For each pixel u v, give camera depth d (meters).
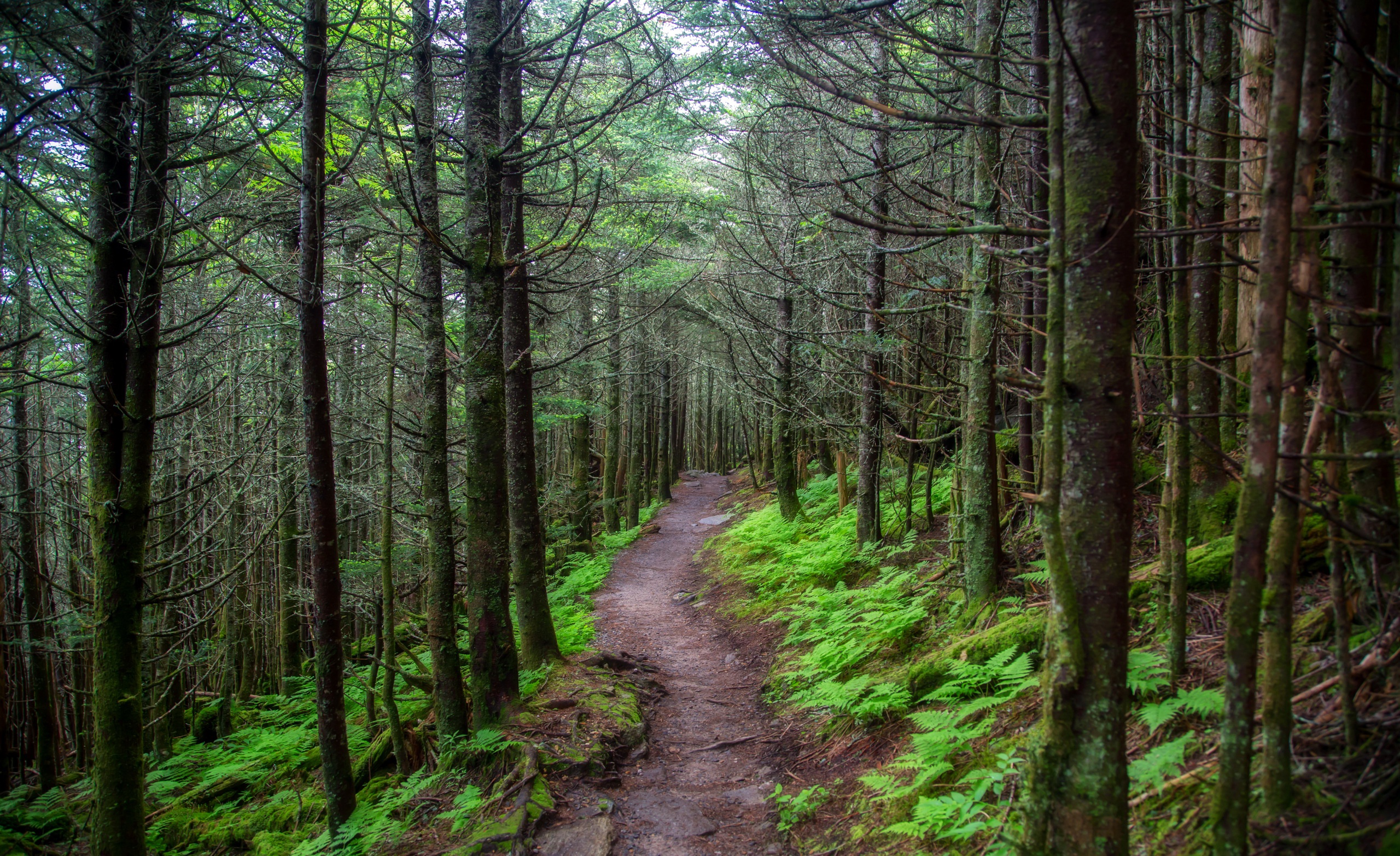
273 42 4.73
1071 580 2.38
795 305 13.66
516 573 7.80
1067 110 2.43
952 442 10.97
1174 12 3.32
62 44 4.61
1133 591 4.68
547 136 7.05
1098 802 2.31
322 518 5.22
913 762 4.41
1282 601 2.27
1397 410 2.18
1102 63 2.32
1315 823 2.29
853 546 10.21
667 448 28.55
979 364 5.77
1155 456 6.30
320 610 5.29
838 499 14.39
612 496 22.36
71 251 7.18
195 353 9.95
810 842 4.41
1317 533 3.84
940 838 3.48
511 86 7.56
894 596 7.59
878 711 5.31
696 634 10.71
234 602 10.96
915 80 3.27
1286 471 2.55
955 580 6.90
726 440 42.28
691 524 22.67
